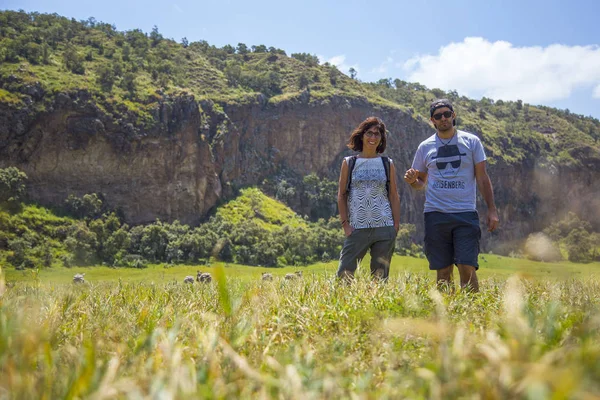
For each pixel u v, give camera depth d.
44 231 81.50
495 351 1.07
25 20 131.00
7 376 1.08
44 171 88.44
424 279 4.31
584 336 1.39
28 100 88.69
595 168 165.88
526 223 149.00
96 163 91.50
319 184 122.25
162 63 122.88
